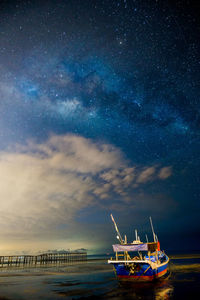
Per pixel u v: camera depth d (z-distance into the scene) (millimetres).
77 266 52250
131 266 20266
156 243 23250
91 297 16094
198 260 53781
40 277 29672
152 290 17938
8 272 38188
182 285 19891
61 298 15984
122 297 15828
